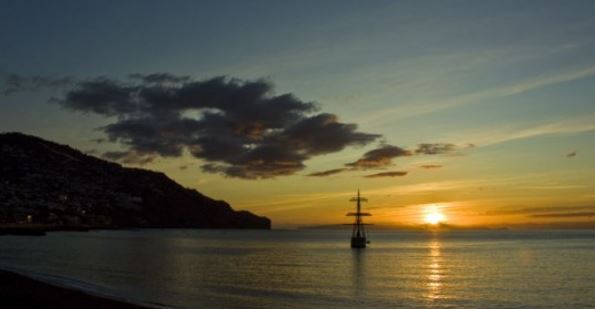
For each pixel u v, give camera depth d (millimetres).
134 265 92500
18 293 42406
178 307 46531
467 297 58812
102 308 39156
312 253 138875
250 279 72562
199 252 137250
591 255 136625
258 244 196250
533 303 55375
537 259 120438
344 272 85312
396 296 58750
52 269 82000
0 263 91250
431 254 140500
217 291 59781
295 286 65750
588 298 58875
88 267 86938
